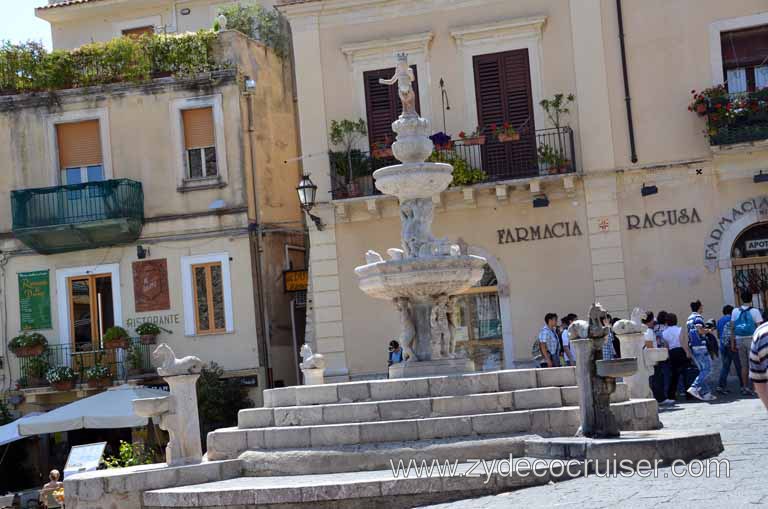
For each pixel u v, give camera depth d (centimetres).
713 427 1552
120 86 3184
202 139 3156
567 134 2806
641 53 2772
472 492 1207
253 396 3066
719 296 2698
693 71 2745
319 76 2945
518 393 1428
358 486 1236
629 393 1736
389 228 2888
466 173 2784
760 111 2662
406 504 1221
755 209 2684
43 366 3148
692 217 2722
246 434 1464
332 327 2897
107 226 3100
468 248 2831
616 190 2762
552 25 2831
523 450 1320
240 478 1416
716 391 2289
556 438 1325
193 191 3139
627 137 2767
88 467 2183
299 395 1527
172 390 1480
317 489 1249
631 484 1102
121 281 3158
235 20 3466
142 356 3097
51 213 3138
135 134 3178
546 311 2786
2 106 3241
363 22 2931
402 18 2914
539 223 2802
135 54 3183
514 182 2762
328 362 2892
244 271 3092
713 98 2675
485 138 2841
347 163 2886
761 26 2733
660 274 2734
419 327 1664
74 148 3222
